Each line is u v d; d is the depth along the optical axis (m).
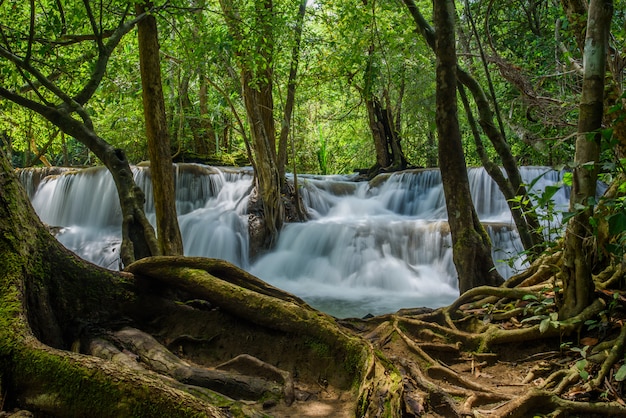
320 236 12.66
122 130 19.34
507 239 10.69
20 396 2.64
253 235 13.27
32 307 3.43
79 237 13.84
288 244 13.05
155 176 6.99
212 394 2.87
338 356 3.55
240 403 2.81
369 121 20.14
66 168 16.92
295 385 3.45
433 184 16.03
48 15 7.86
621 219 3.02
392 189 16.80
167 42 10.62
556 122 6.79
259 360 3.58
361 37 11.24
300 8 11.95
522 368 3.84
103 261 12.70
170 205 7.07
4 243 3.38
